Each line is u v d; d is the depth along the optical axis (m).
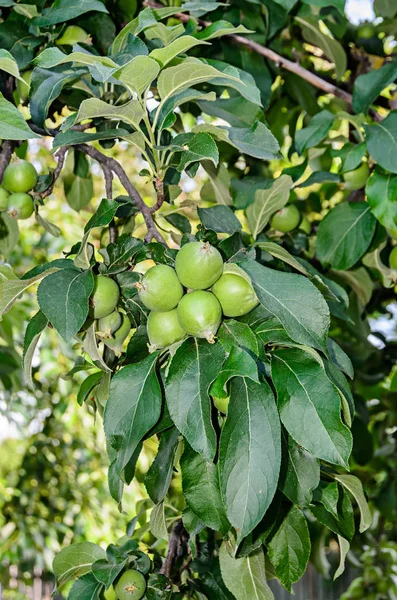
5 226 1.06
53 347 2.13
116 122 0.89
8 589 2.37
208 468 0.64
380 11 1.29
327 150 1.28
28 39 0.91
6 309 0.69
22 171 0.87
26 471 2.32
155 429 0.66
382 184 0.95
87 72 0.82
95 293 0.67
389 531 1.82
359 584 1.72
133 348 0.68
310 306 0.61
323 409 0.59
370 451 1.45
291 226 1.07
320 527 1.24
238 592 0.76
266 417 0.58
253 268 0.62
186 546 0.92
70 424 2.29
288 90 1.34
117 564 0.79
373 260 1.12
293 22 1.27
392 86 1.44
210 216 0.84
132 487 2.09
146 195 2.45
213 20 1.10
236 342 0.61
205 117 1.70
